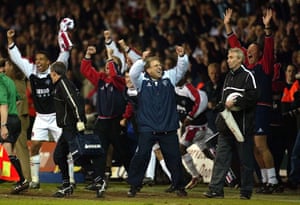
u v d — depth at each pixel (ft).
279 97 138.21
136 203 101.96
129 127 146.10
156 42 186.80
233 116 111.24
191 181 136.15
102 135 133.28
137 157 115.85
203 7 189.16
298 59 142.00
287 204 105.09
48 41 211.41
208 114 141.90
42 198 110.93
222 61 155.22
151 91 115.65
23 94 136.05
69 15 220.23
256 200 110.01
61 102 112.68
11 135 118.11
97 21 220.23
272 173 130.11
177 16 193.47
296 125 139.23
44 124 131.44
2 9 253.44
